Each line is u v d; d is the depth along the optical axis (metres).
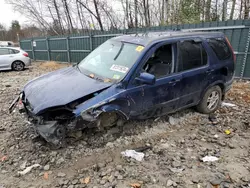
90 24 21.14
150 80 3.24
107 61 3.83
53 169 2.97
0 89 7.62
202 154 3.34
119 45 4.01
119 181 2.74
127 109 3.39
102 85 3.28
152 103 3.67
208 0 13.75
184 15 14.01
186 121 4.45
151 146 3.54
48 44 17.33
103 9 20.08
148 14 18.69
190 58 4.12
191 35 4.25
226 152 3.41
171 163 3.11
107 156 3.24
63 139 3.09
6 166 3.03
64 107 2.96
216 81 4.62
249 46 7.71
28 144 3.54
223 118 4.64
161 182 2.73
